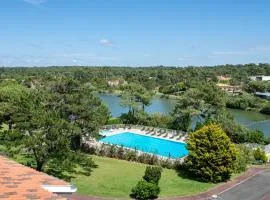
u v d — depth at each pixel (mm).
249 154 51500
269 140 67625
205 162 40938
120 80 176250
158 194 35219
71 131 39531
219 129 42281
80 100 45812
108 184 37719
